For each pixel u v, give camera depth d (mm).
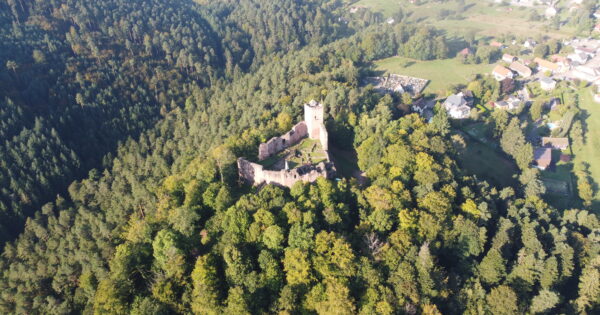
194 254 107625
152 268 105625
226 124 182500
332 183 120375
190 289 96312
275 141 139375
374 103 183875
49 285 125938
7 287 130625
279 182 124688
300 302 91812
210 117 197750
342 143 157875
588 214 134125
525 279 101312
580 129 191250
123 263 104750
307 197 114625
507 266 107688
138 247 111625
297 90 191375
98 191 170625
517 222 120312
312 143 145625
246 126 165250
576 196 160250
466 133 199500
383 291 89812
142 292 101562
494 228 118812
